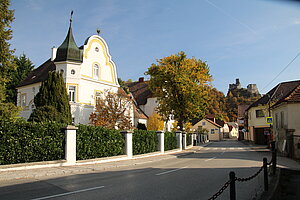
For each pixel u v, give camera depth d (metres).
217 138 74.50
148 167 13.71
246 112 50.47
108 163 14.85
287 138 19.72
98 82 32.06
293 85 38.12
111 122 27.41
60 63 29.00
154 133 22.64
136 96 51.56
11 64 19.69
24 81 35.72
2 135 10.83
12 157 11.12
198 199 6.59
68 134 13.21
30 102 31.75
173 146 27.27
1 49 19.05
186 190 7.62
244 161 16.22
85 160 14.00
